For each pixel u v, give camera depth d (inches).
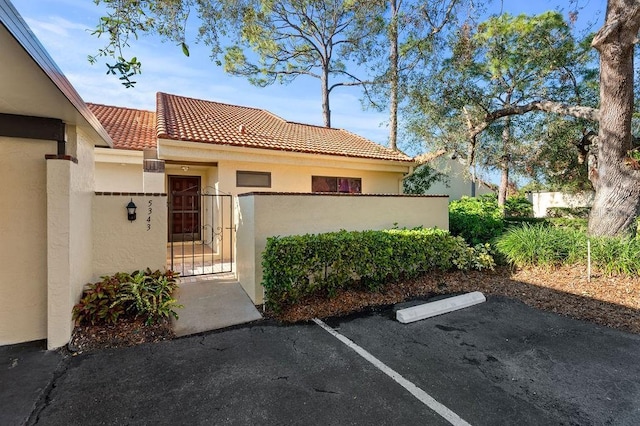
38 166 177.9
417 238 275.6
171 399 125.6
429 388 133.0
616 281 256.1
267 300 213.5
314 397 126.9
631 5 304.8
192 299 236.5
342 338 181.0
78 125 189.2
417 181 616.7
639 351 163.6
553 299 239.6
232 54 560.7
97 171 378.0
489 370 147.1
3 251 172.4
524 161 557.3
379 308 227.6
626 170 327.0
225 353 163.5
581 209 708.7
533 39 442.6
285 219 243.9
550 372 145.0
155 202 248.5
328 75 746.2
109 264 232.7
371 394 128.7
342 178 447.2
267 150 364.5
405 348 169.0
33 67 116.5
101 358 158.1
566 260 293.0
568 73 474.0
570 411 118.2
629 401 123.7
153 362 154.3
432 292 260.2
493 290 265.1
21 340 175.5
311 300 231.5
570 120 484.7
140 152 372.8
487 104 473.7
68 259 173.3
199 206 447.8
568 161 532.7
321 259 224.4
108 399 125.6
